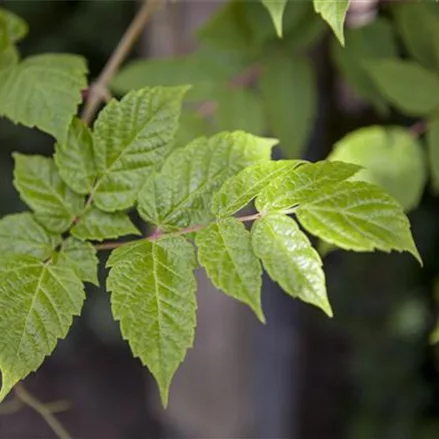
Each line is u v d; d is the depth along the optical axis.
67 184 0.78
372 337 2.14
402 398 2.10
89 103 0.84
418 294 2.03
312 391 2.45
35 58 0.82
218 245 0.73
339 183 0.73
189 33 1.20
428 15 0.91
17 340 0.73
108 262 0.74
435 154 0.89
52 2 2.26
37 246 0.78
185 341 0.73
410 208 0.90
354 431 2.15
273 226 0.73
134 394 2.64
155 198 0.76
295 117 0.93
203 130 0.91
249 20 0.92
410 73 0.90
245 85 0.93
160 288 0.73
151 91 0.78
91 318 2.57
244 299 0.72
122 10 2.26
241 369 1.70
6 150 2.29
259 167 0.74
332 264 2.21
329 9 0.73
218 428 1.74
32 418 2.52
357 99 1.26
